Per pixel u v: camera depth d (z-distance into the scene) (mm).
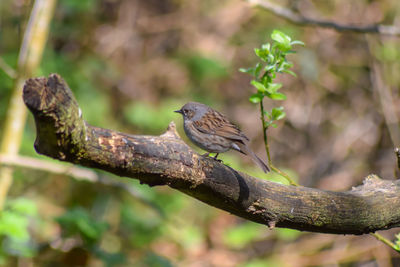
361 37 15352
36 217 9297
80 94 13148
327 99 15602
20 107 8492
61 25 14469
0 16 13172
